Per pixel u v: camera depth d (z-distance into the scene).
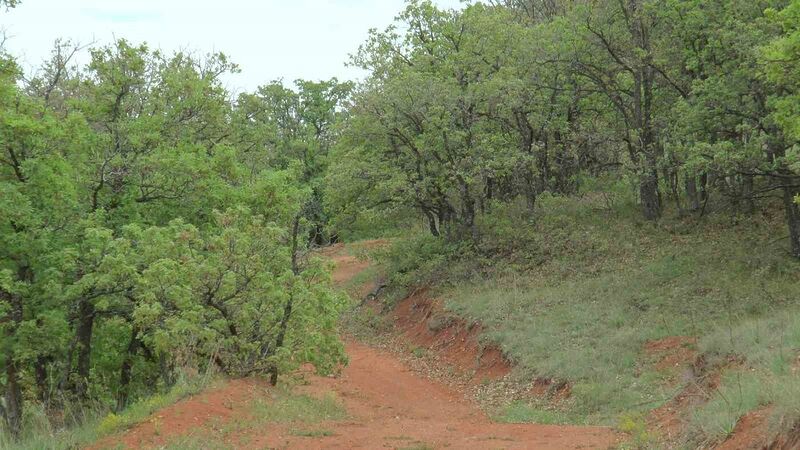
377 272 37.28
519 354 20.94
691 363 16.36
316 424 14.57
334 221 31.67
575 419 16.27
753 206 26.11
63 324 15.67
